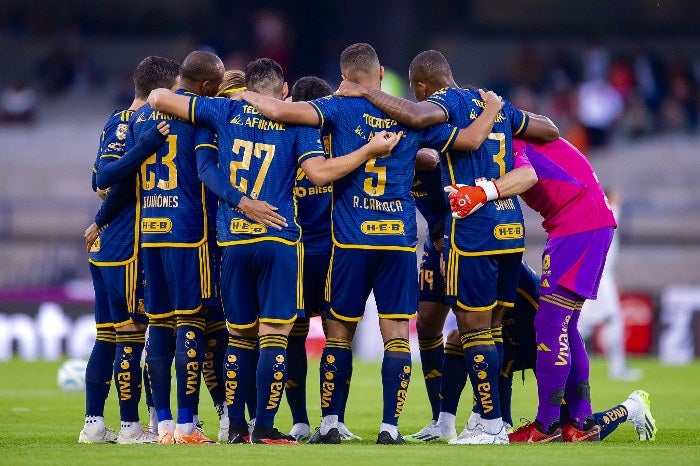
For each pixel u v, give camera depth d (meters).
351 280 26.48
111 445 25.52
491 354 26.81
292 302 26.22
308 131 26.38
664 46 113.12
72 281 76.38
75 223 85.69
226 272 26.28
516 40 115.06
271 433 26.00
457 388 29.44
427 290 29.94
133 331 27.83
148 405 29.91
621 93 98.88
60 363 61.81
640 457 23.06
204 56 27.84
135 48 115.12
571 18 115.81
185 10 117.31
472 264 26.75
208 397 42.56
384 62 112.69
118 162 26.95
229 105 26.64
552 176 27.69
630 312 69.62
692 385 50.31
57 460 22.28
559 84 100.62
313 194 28.33
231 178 26.19
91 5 117.19
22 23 114.62
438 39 115.25
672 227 85.25
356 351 68.12
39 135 101.81
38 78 112.56
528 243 80.94
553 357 27.38
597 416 28.61
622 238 83.31
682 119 99.62
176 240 26.75
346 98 26.72
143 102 28.72
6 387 47.34
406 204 26.62
